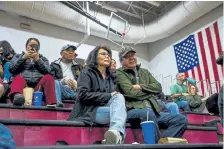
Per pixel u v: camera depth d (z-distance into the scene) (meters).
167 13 6.02
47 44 5.45
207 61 5.61
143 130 1.83
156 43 7.07
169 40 6.71
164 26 6.11
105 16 5.84
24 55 2.69
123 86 2.17
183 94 4.37
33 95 2.44
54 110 2.40
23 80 2.47
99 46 2.24
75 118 1.94
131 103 2.12
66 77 3.14
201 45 5.83
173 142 1.75
